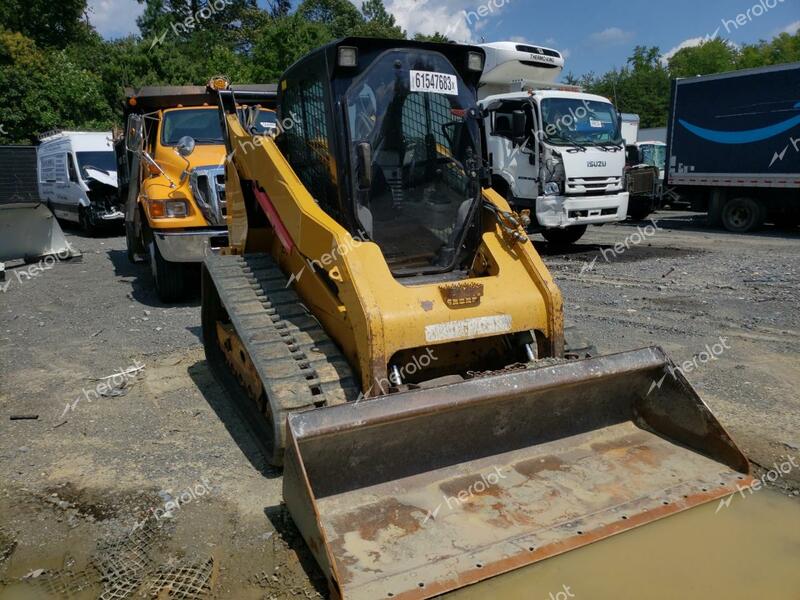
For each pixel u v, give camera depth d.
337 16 39.09
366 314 3.73
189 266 8.50
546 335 4.34
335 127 4.20
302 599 3.05
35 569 3.32
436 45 4.54
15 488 4.07
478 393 3.60
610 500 3.62
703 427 4.04
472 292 4.07
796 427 4.72
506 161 12.49
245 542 3.50
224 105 6.52
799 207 14.55
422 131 4.52
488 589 3.04
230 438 4.74
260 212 5.38
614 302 8.36
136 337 7.20
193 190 8.10
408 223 4.50
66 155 16.72
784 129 14.04
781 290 8.81
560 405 4.11
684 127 16.03
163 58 22.70
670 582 3.09
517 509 3.53
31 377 6.02
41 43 35.38
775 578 3.12
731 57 42.66
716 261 11.14
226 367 5.80
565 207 11.73
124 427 4.93
